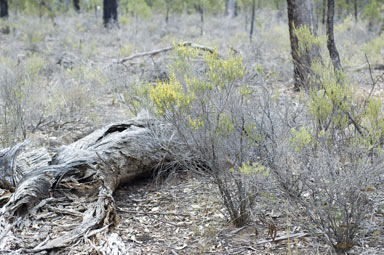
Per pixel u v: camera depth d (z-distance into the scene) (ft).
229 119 11.30
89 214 12.45
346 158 10.61
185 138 11.56
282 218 12.17
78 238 11.57
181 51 13.07
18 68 24.82
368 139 10.48
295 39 25.12
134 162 14.78
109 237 11.48
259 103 12.18
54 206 13.24
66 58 37.01
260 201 12.32
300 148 10.24
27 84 22.45
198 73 13.25
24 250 11.09
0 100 23.53
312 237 10.87
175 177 15.39
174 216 12.91
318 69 12.72
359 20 53.57
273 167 11.03
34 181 13.11
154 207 13.55
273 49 36.86
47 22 65.92
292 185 11.04
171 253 11.02
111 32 59.77
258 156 11.77
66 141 18.84
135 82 24.02
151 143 15.03
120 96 25.38
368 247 10.44
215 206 13.20
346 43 34.88
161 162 15.30
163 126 14.29
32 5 67.46
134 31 59.67
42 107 22.81
